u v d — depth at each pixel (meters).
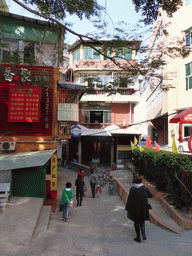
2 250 3.69
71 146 26.81
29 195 8.12
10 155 9.31
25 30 11.18
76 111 11.38
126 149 25.25
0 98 10.62
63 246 4.08
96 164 23.44
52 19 5.59
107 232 5.55
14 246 3.93
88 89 7.73
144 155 11.66
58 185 14.36
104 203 10.06
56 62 11.26
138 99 25.33
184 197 6.51
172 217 6.46
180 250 4.04
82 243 4.35
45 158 7.95
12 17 11.01
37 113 10.69
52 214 8.02
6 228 4.79
